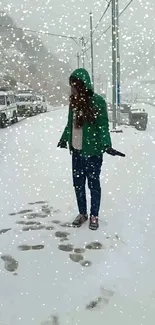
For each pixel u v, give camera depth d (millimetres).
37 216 3934
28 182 5410
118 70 15336
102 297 2400
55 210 4125
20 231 3514
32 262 2869
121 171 6016
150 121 22141
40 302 2344
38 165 6676
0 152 8250
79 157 3500
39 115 22141
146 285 2535
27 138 10750
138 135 12281
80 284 2551
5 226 3658
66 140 3643
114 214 3941
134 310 2262
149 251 3043
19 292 2455
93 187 3520
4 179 5648
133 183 5211
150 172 5852
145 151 7996
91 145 3379
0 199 4578
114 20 13008
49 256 2971
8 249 3115
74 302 2344
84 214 3732
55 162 6938
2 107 15461
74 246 3154
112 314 2223
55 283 2562
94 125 3332
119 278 2629
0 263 2859
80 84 3236
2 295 2420
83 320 2166
